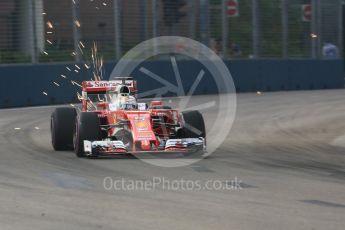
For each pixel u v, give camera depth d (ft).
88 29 276.62
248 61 319.68
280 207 89.10
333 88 353.10
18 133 168.25
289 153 141.79
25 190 97.76
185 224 79.51
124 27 287.48
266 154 139.13
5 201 90.58
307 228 78.48
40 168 116.06
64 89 261.85
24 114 219.00
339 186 105.09
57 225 78.69
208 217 82.84
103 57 280.72
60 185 101.35
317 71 346.13
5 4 253.44
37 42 261.85
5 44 253.85
